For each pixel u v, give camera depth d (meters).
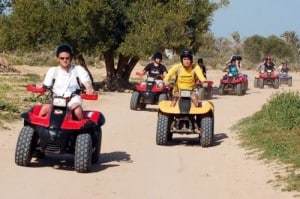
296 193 9.05
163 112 13.77
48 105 10.71
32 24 29.42
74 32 29.25
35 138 10.83
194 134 15.14
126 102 25.06
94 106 22.72
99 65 58.12
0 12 37.69
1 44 30.42
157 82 21.53
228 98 28.52
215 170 11.00
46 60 56.44
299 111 15.50
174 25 30.48
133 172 10.76
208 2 33.91
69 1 30.52
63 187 9.41
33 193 8.98
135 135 15.48
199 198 8.97
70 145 10.69
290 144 12.58
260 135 14.33
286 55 82.06
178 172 10.84
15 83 31.56
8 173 10.20
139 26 30.64
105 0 29.81
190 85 13.94
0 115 16.92
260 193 9.18
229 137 15.09
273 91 33.78
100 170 10.83
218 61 73.12
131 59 33.25
